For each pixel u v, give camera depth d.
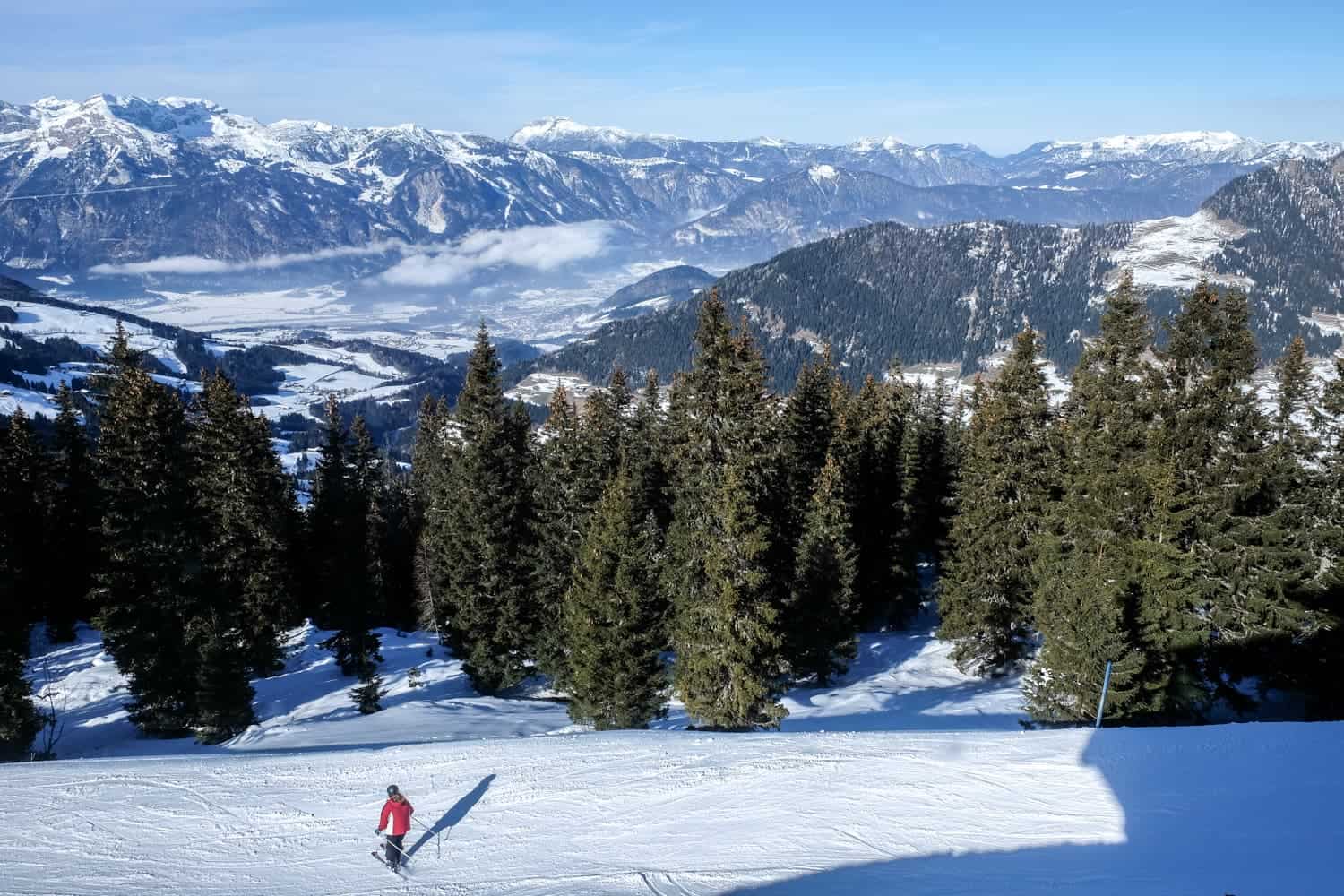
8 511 47.19
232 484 42.62
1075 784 18.31
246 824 17.78
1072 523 30.94
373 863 16.11
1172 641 26.25
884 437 50.44
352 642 41.19
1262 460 28.12
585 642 30.97
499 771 20.45
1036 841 15.84
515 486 43.38
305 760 21.53
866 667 40.41
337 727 33.84
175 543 34.12
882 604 46.78
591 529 32.12
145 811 18.39
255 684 42.25
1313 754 19.06
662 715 31.34
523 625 39.09
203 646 33.69
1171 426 29.05
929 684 37.22
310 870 15.91
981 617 35.66
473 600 39.59
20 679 32.81
